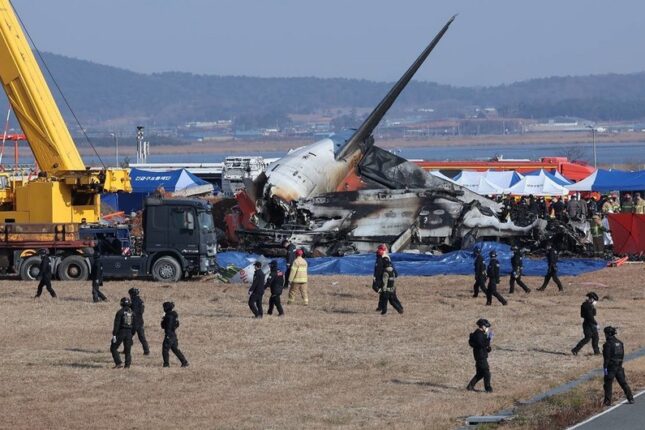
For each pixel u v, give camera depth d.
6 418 87.19
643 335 125.12
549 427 81.56
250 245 198.75
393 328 130.75
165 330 108.38
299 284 149.50
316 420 85.44
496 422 84.31
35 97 180.38
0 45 179.62
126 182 184.25
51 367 108.19
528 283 169.62
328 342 122.00
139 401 93.19
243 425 83.81
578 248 199.25
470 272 181.88
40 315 139.75
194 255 172.25
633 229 195.12
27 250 172.88
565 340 122.94
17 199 179.88
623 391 95.31
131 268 172.00
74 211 182.38
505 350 117.19
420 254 192.25
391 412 88.38
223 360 111.88
